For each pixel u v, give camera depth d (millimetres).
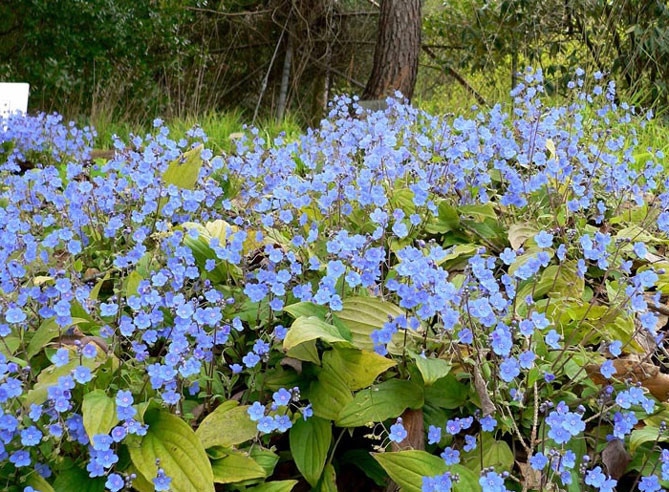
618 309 2510
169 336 2416
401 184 3635
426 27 13516
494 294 2229
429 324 2346
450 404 2271
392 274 2713
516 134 3982
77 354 2143
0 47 11797
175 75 12812
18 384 1892
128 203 3234
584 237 2463
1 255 2492
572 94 5812
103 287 3041
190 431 1980
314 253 2893
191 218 3350
